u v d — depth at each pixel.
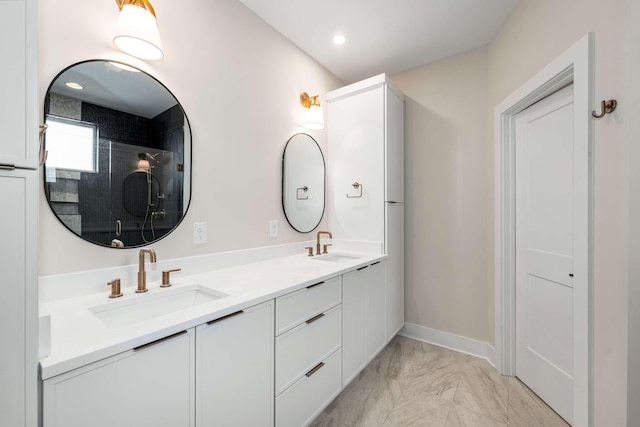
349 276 1.77
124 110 1.25
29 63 0.65
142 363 0.80
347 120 2.46
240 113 1.77
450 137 2.44
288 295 1.30
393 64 2.55
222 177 1.66
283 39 2.11
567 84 1.52
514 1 1.80
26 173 0.64
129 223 1.26
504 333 2.02
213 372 0.99
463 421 1.55
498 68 2.08
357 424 1.53
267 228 1.96
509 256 2.01
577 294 1.24
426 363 2.18
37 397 0.64
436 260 2.51
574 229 1.26
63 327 0.84
